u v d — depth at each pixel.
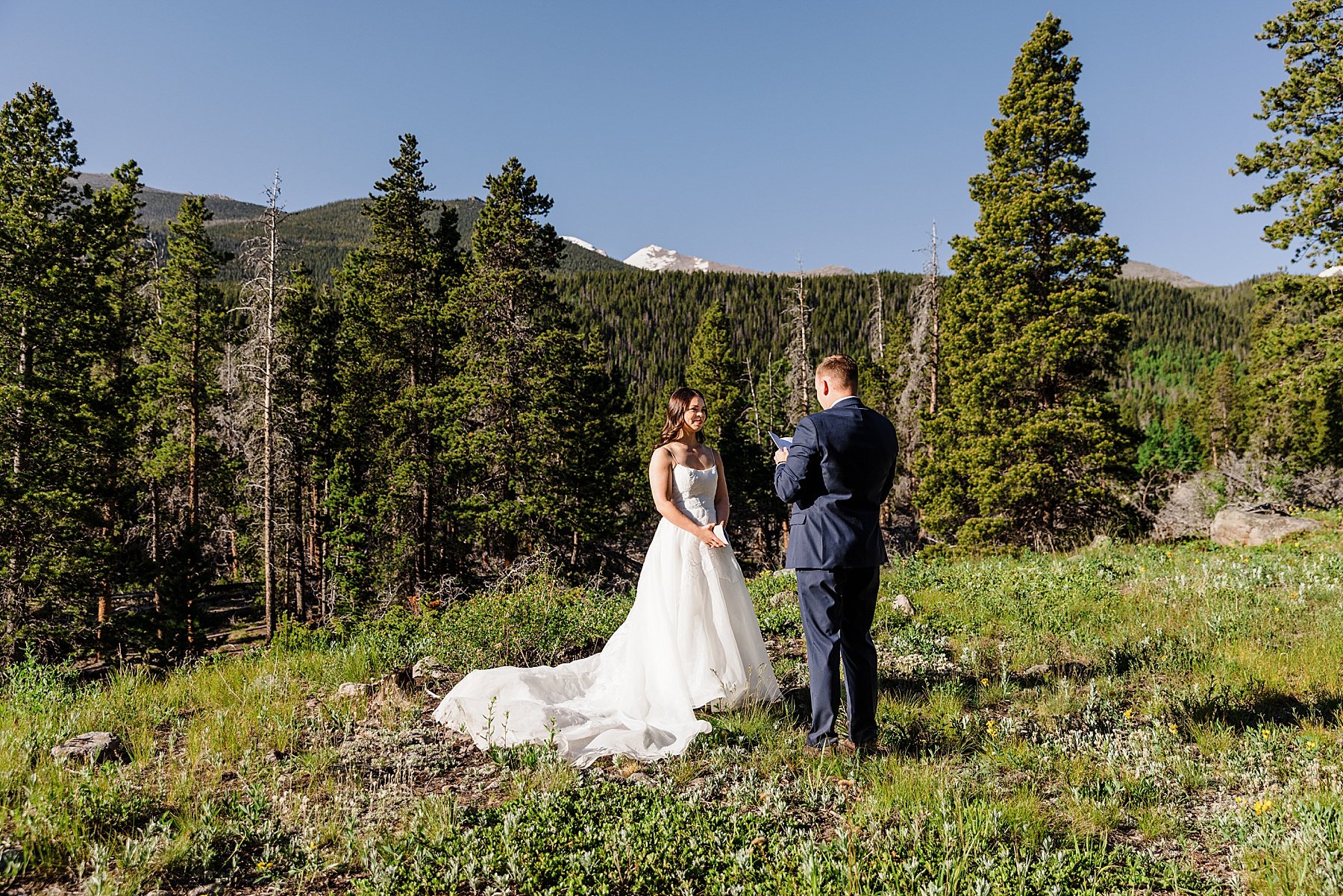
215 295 30.92
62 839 3.38
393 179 32.09
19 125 24.02
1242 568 9.72
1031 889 3.05
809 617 4.56
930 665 6.29
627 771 4.34
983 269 23.44
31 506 22.39
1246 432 61.56
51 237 23.97
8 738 4.59
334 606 29.44
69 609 22.52
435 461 29.94
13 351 23.28
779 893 3.05
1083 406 21.70
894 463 4.54
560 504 27.83
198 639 27.19
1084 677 5.99
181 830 3.52
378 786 4.17
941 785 3.94
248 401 27.88
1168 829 3.64
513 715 4.91
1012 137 23.25
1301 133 20.67
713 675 5.16
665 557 5.27
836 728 4.84
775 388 59.34
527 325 27.64
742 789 4.00
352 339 34.00
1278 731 4.66
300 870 3.30
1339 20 20.22
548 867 3.26
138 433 30.67
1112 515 21.52
